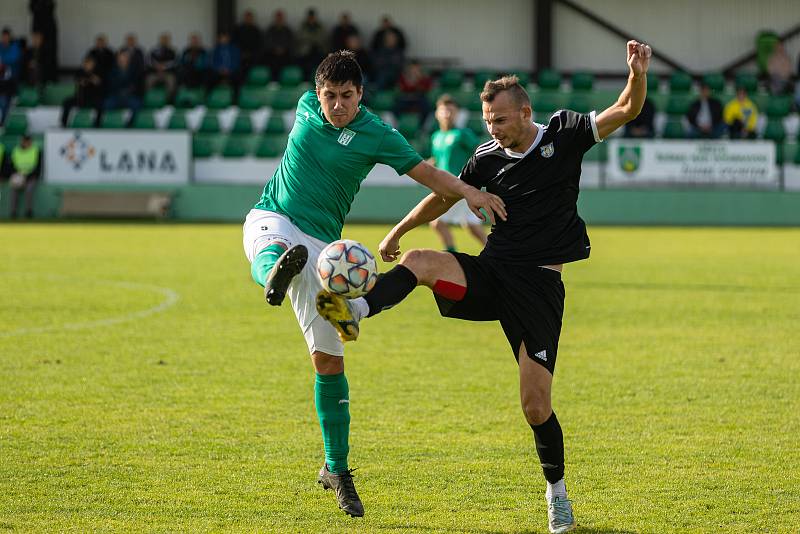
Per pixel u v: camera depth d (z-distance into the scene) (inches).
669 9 2630.4
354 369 658.2
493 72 2647.6
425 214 408.2
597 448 475.5
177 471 434.3
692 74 2645.2
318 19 2632.9
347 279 338.3
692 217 2256.4
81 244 1592.0
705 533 362.3
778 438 491.8
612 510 388.8
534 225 385.1
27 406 546.3
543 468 370.3
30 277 1148.5
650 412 545.6
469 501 399.5
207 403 558.3
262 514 381.7
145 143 2252.7
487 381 623.5
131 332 788.6
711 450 471.2
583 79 2479.1
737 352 721.6
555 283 386.6
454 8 2632.9
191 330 802.2
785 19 2630.4
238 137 2332.7
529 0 2623.0
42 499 394.3
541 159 384.2
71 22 2598.4
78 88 2316.7
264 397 573.9
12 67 2362.2
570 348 740.0
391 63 2404.0
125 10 2603.3
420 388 603.5
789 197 2252.7
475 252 1545.3
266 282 348.5
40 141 2341.3
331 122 386.9
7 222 2096.5
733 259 1430.9
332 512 385.1
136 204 2230.6
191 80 2402.8
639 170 2230.6
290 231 390.9
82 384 601.9
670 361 689.6
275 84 2449.6
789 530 364.8
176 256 1411.2
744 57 2640.3
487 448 474.9
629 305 961.5
